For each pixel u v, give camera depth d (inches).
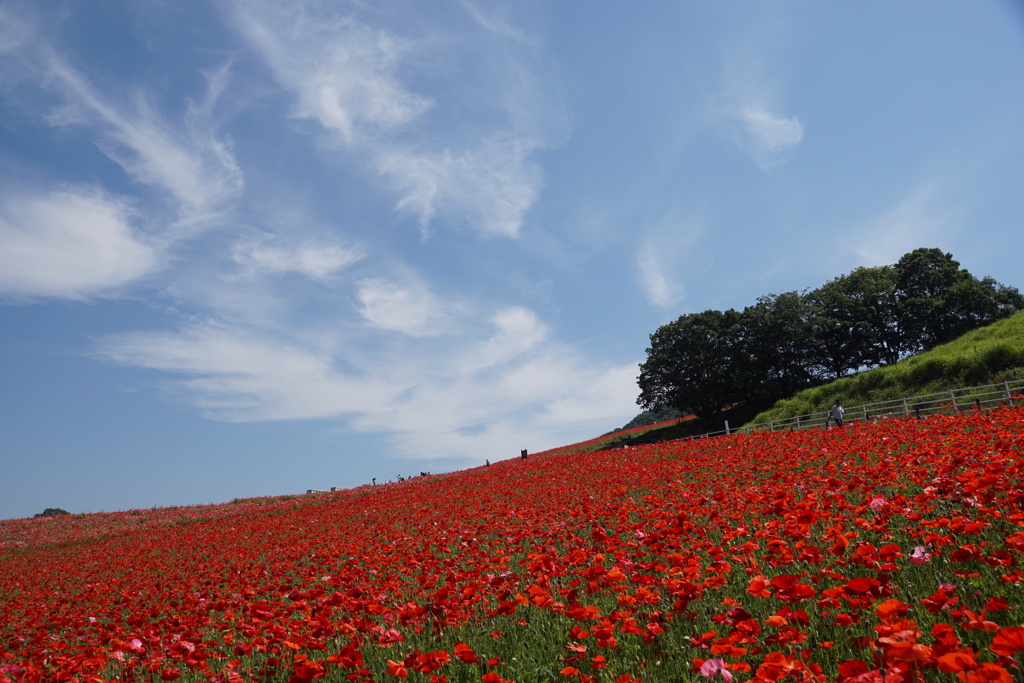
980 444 338.0
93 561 737.6
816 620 140.9
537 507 504.4
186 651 195.8
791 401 1221.7
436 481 1285.7
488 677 129.9
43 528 1223.5
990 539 177.0
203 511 1270.9
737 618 127.9
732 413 1914.4
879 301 1998.0
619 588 188.1
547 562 205.5
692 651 141.6
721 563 174.7
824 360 1990.7
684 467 606.9
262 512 1097.4
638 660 144.9
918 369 983.6
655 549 211.6
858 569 162.6
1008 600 134.8
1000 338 966.4
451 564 299.1
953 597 131.1
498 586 198.7
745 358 1854.1
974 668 81.0
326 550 486.9
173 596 399.2
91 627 325.1
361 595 219.3
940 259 2052.2
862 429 634.8
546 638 179.5
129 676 203.3
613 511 360.2
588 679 132.4
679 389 1851.6
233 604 306.5
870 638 105.2
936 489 205.2
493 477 1037.8
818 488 298.7
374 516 756.6
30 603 483.5
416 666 144.9
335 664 177.6
